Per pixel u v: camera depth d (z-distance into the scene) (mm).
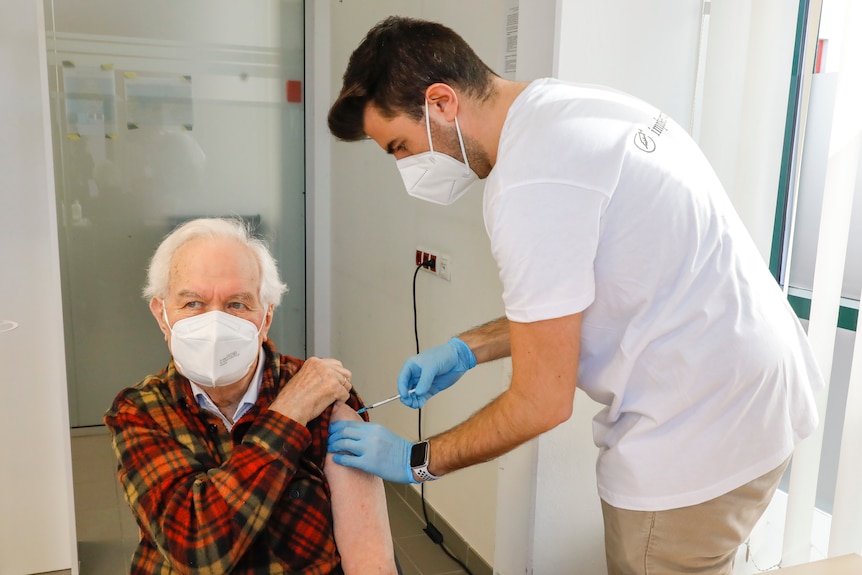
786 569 1126
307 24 3199
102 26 2832
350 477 1254
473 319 2316
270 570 1155
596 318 1244
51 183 1897
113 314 3023
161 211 3086
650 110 1279
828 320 1592
